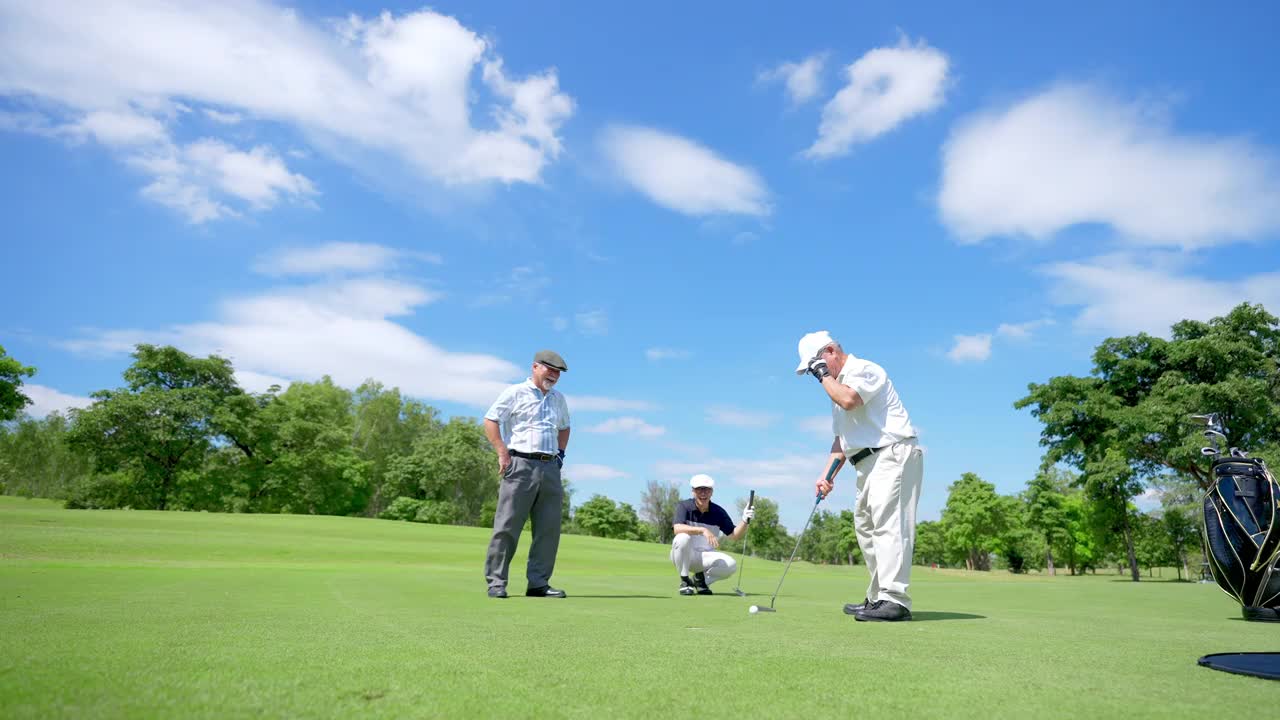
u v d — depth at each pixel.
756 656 2.59
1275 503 4.67
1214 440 5.09
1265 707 1.81
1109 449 33.41
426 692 1.85
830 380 4.59
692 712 1.71
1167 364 34.53
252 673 2.03
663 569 19.62
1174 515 43.91
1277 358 33.91
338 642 2.72
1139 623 4.33
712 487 7.76
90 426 50.78
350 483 62.81
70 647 2.42
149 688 1.79
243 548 16.97
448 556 18.97
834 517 79.38
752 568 22.08
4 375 43.69
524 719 1.60
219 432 55.62
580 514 84.00
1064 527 54.19
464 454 69.94
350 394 77.44
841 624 3.96
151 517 29.64
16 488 76.50
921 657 2.63
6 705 1.58
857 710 1.75
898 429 4.50
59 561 11.94
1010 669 2.38
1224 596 8.48
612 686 1.99
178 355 56.34
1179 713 1.73
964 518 62.31
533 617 3.94
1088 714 1.72
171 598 4.67
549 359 6.14
